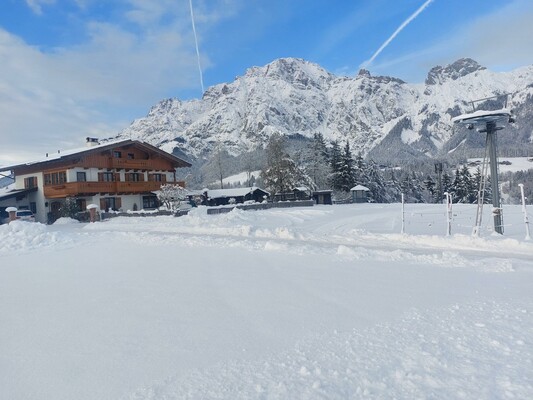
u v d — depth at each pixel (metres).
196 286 7.35
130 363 4.12
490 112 13.43
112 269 9.45
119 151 43.81
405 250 11.16
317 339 4.57
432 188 80.06
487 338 4.38
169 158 47.75
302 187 60.88
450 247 11.52
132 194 44.25
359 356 4.06
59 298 6.87
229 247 12.48
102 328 5.22
